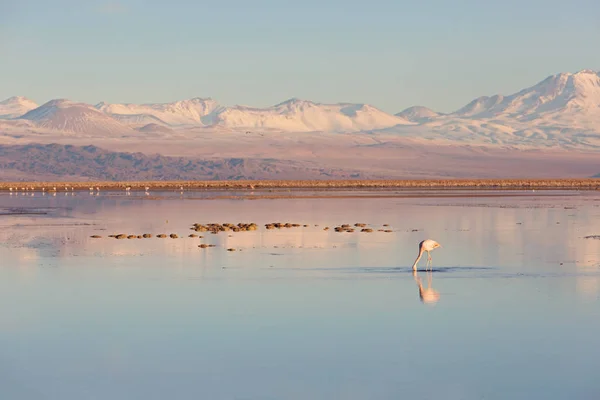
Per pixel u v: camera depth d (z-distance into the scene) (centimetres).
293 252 7031
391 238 8225
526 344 3694
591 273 5703
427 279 5466
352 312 4375
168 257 6712
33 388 3177
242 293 4950
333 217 11550
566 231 8981
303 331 3959
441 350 3609
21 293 5003
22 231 9256
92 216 12031
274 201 16700
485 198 17738
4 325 4141
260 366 3412
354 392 3095
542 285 5188
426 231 9031
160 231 9206
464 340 3766
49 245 7675
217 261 6444
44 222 10769
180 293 4966
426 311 4391
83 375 3325
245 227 9319
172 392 3122
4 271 5934
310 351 3616
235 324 4112
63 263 6359
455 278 5506
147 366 3425
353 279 5481
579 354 3538
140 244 7731
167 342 3788
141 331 3988
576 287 5106
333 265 6181
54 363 3481
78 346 3734
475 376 3262
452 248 7294
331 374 3297
